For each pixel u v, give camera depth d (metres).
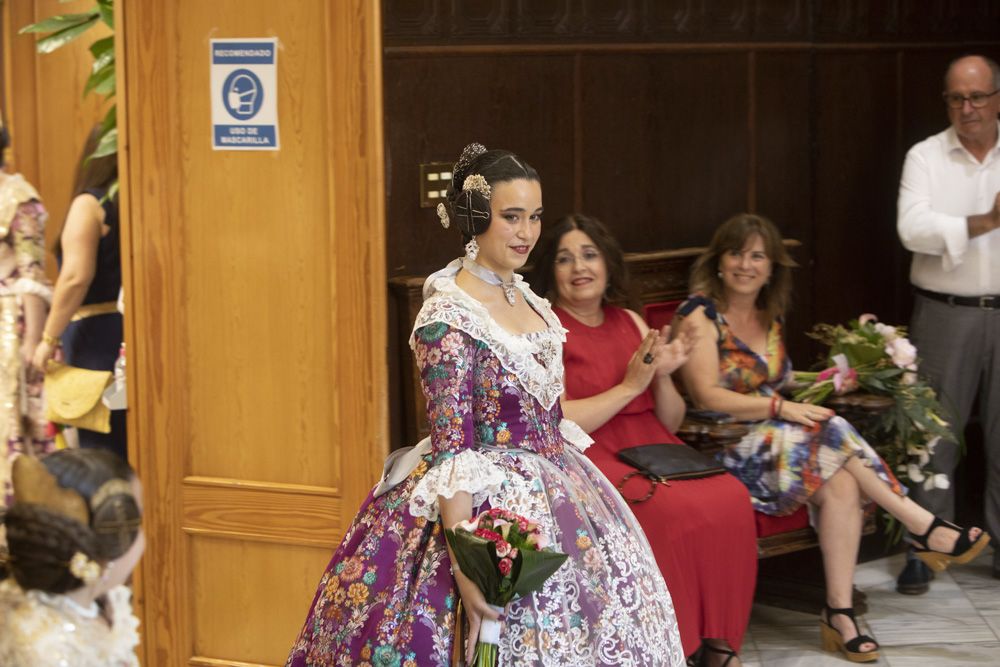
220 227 3.79
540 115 4.82
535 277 4.16
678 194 5.21
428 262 4.59
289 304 3.76
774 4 5.37
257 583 3.88
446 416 2.71
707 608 3.83
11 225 4.61
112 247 4.80
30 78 5.82
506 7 4.70
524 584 2.56
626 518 3.08
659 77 5.10
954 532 4.11
